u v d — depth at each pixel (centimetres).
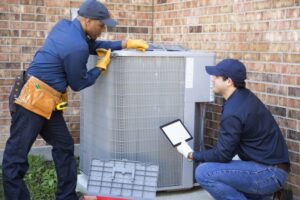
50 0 596
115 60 426
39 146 607
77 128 621
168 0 619
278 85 446
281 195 433
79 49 392
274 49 449
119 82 428
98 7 405
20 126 393
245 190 393
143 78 434
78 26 405
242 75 391
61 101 410
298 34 421
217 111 530
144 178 429
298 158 428
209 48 544
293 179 434
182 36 594
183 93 448
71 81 402
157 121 444
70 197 434
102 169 438
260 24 466
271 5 451
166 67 439
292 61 429
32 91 390
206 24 546
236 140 381
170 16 617
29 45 593
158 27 643
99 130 459
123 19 635
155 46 475
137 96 435
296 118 428
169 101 445
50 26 600
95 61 450
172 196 459
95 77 416
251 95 394
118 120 434
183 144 423
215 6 530
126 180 432
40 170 556
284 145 399
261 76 467
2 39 581
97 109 459
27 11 588
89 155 486
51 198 477
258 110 386
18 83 401
